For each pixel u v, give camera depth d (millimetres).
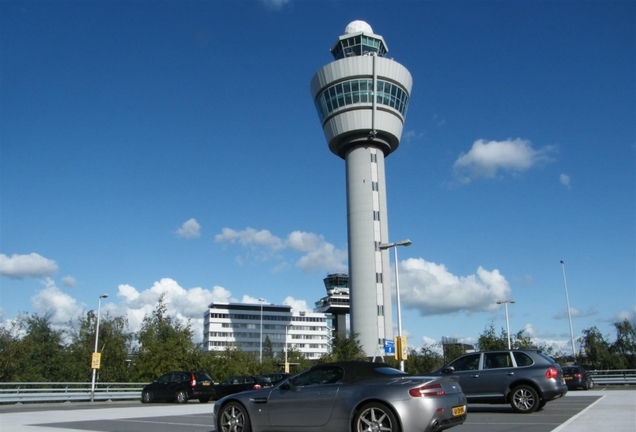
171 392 30547
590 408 17562
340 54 81375
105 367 54844
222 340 149125
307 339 157625
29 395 30828
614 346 62219
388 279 72438
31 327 58031
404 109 78688
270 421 10750
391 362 56656
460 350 67875
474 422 13602
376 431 9531
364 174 75125
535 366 16125
